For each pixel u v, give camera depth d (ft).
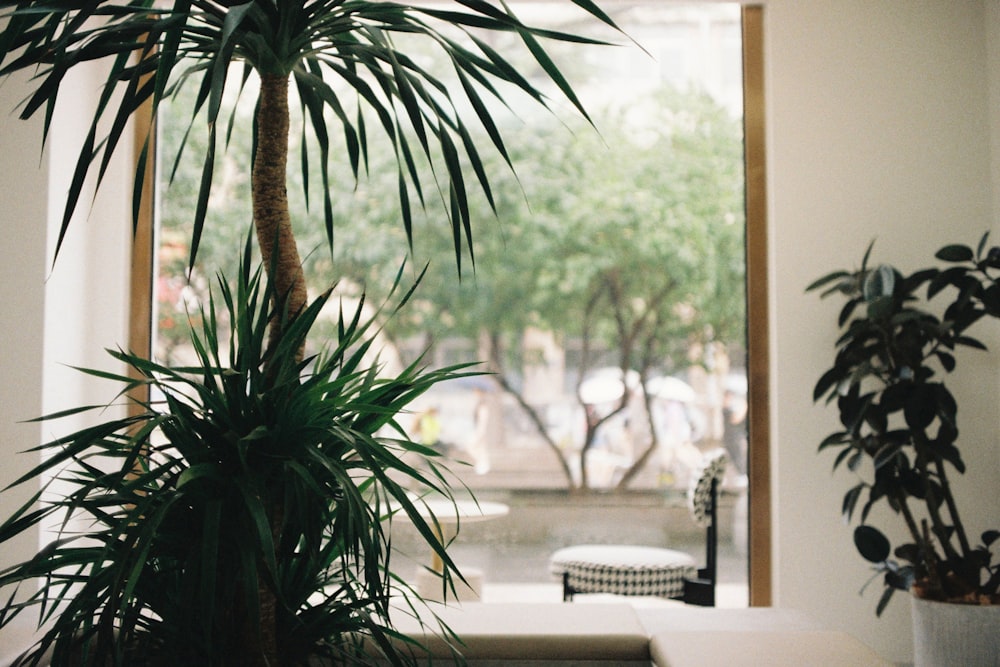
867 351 10.87
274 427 4.59
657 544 13.29
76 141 11.77
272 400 4.62
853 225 12.56
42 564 4.46
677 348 13.44
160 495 4.37
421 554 13.28
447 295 13.69
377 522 4.60
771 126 12.73
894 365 10.94
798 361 12.50
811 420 12.44
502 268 13.71
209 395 4.65
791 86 12.69
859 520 12.30
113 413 12.32
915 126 12.58
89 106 12.09
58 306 11.37
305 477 4.33
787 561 12.34
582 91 13.75
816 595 12.29
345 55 5.70
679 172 13.58
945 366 10.96
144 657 4.77
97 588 4.34
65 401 11.51
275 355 4.72
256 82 13.57
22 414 10.93
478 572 12.73
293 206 13.70
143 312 12.78
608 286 13.62
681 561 12.45
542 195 13.75
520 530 13.41
